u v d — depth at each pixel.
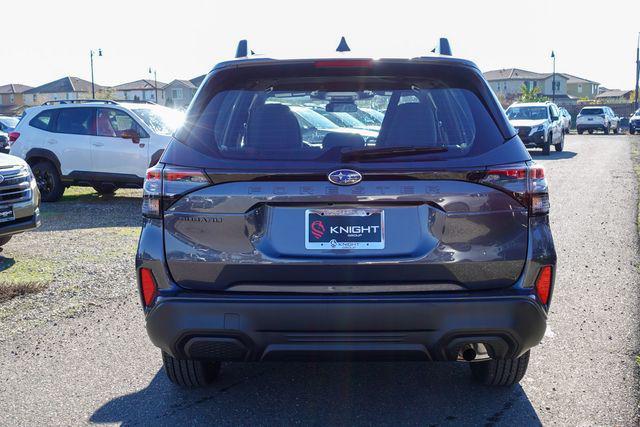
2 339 5.06
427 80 3.48
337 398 3.91
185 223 3.23
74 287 6.54
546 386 4.05
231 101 3.47
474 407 3.77
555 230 9.20
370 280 3.15
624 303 5.78
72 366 4.50
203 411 3.76
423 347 3.15
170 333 3.22
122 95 129.12
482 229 3.18
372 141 3.29
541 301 3.26
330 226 3.16
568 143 31.05
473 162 3.18
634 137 36.91
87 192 14.97
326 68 3.44
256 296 3.16
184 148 3.31
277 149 3.26
